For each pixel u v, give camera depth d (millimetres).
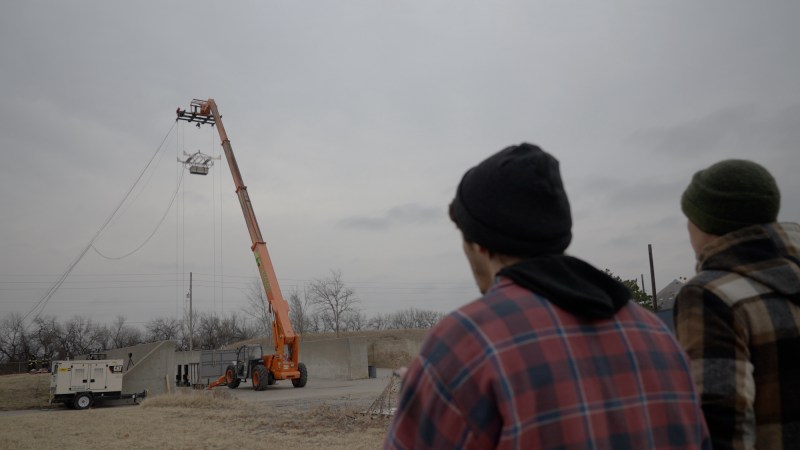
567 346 1228
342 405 15750
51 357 62656
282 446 9297
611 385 1246
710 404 1777
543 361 1185
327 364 32250
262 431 10992
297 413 13484
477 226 1404
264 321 58500
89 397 21953
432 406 1194
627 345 1332
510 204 1356
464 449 1150
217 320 67188
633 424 1235
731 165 2055
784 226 2027
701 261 2084
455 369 1188
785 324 1822
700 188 2088
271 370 24844
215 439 10102
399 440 1258
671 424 1312
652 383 1316
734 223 2004
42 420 13422
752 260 1938
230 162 29359
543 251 1373
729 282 1896
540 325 1233
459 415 1159
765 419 1823
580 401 1181
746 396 1749
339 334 55625
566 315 1280
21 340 63594
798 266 1923
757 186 1994
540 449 1120
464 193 1459
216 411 14539
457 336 1228
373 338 46875
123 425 12211
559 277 1327
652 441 1254
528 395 1144
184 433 10883
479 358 1179
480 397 1151
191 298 45031
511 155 1418
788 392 1798
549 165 1392
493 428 1145
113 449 9289
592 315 1293
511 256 1401
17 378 30062
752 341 1834
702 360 1830
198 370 30844
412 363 1299
